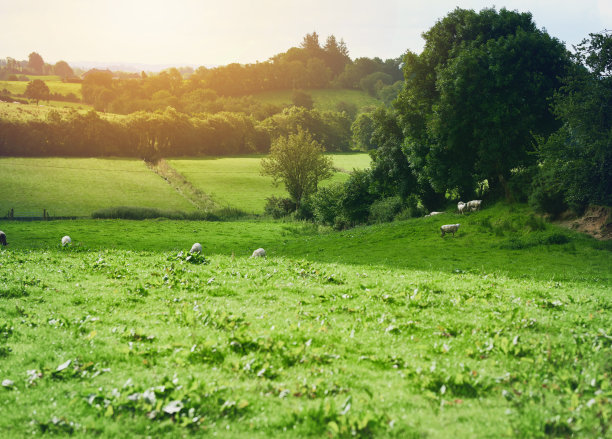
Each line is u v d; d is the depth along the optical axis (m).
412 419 7.14
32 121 141.25
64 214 84.81
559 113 34.88
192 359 9.59
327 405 7.37
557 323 12.17
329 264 25.97
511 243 34.94
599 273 24.91
